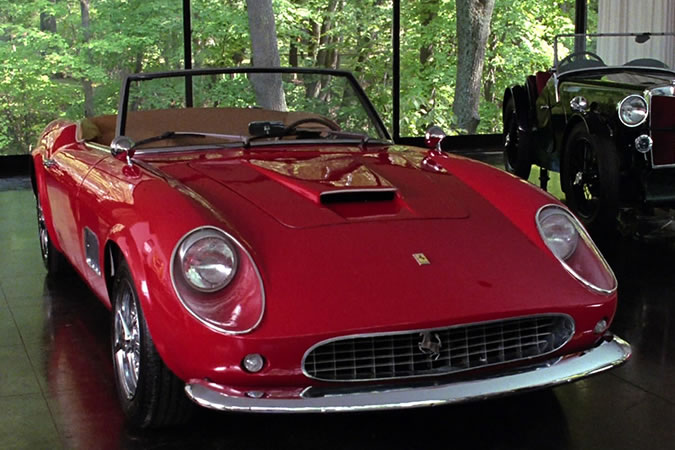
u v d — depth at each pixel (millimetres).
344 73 3359
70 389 2789
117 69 8633
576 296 2318
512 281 2307
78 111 8562
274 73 3279
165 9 8695
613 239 5137
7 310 3688
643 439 2416
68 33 8430
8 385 2824
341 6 9484
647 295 3896
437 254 2346
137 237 2273
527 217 2574
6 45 8297
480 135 10211
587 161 5391
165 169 2750
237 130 3244
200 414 2582
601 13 9484
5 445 2371
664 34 6242
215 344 2072
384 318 2115
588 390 2783
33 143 8422
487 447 2381
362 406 2107
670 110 5012
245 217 2371
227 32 9000
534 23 10195
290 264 2217
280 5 9258
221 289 2123
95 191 2789
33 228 5539
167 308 2131
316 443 2410
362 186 2588
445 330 2203
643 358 3072
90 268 2908
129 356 2473
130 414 2457
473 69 10078
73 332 3385
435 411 2623
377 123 3391
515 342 2303
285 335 2061
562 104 6023
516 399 2709
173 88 3191
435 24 9859
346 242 2324
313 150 3098
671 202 5137
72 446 2367
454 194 2703
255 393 2123
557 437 2436
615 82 5637
